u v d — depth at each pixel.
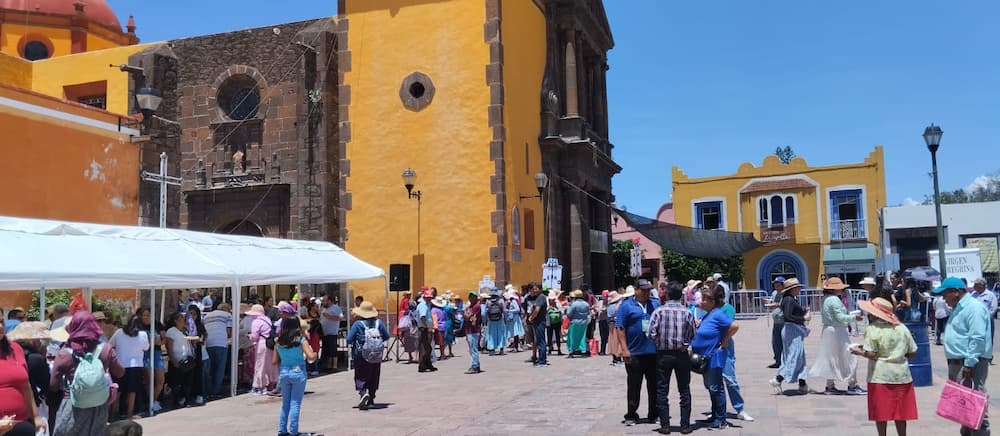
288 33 27.55
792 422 9.84
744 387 12.99
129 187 18.19
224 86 28.08
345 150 25.70
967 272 26.81
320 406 12.45
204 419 11.68
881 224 41.56
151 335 12.23
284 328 10.00
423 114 24.97
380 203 25.14
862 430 9.24
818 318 31.91
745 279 44.44
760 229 44.38
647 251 53.62
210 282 13.27
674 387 13.66
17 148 15.59
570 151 28.53
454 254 24.22
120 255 12.27
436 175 24.64
